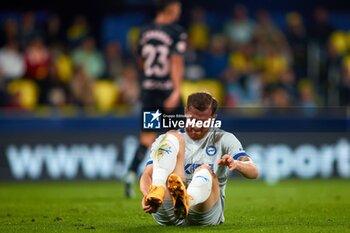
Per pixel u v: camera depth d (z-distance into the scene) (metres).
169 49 25.81
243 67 42.06
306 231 14.47
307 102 40.72
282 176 34.56
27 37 42.59
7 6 45.22
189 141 14.75
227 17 46.62
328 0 47.28
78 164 34.06
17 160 33.81
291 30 43.91
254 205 21.78
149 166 14.58
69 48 42.94
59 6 45.22
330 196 25.23
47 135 34.00
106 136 34.22
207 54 42.72
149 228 14.91
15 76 41.38
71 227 15.72
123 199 24.44
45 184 32.94
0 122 33.81
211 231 14.12
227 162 13.89
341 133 34.75
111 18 45.31
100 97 40.84
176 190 13.14
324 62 42.84
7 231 15.12
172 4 25.91
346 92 42.06
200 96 14.48
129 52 44.06
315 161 34.69
